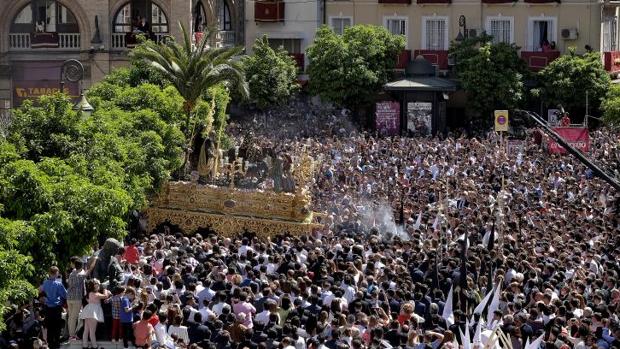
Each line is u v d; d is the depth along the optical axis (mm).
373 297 42906
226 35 117250
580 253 50125
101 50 102188
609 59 115688
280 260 49250
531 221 60000
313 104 112688
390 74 111438
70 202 46156
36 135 51906
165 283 45125
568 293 43656
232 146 75562
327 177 75438
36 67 103125
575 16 115250
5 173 45406
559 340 37938
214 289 44000
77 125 52688
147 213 66438
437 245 51531
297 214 64688
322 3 117938
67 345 43875
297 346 38125
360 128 109688
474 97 110250
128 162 57844
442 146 88250
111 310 43938
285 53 111438
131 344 43500
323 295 43031
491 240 52344
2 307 38500
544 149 84812
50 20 103125
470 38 111562
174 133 65750
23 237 42781
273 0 117812
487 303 43406
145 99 69625
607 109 100188
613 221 62438
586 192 70062
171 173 69062
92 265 45000
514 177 74938
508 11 115938
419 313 42625
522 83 109938
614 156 82500
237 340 39531
